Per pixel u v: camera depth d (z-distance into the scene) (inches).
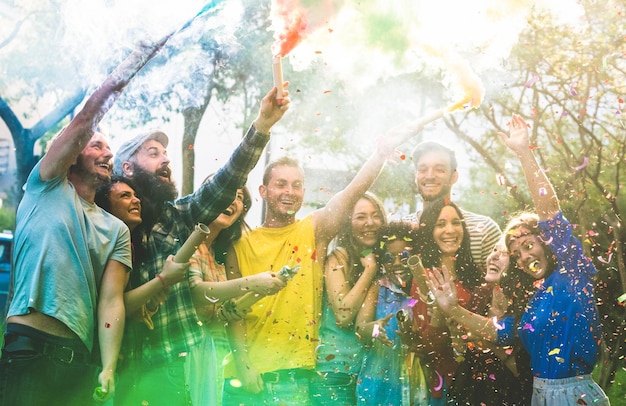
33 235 185.3
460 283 251.6
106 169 197.8
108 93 189.9
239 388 237.3
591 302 223.9
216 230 238.8
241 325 237.1
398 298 246.5
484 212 465.1
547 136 444.1
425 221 255.4
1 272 405.1
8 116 476.1
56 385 182.5
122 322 191.8
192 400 218.5
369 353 244.2
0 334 311.4
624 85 421.1
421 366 240.8
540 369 221.6
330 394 240.5
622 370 318.3
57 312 181.8
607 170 421.7
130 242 204.5
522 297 229.0
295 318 240.4
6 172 635.5
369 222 250.5
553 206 226.7
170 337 211.3
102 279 193.3
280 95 205.2
